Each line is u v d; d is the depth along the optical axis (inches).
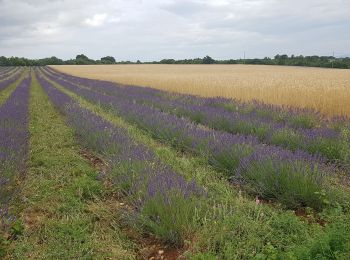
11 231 180.4
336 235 141.3
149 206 182.4
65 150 341.4
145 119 451.5
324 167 240.8
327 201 195.5
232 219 168.4
